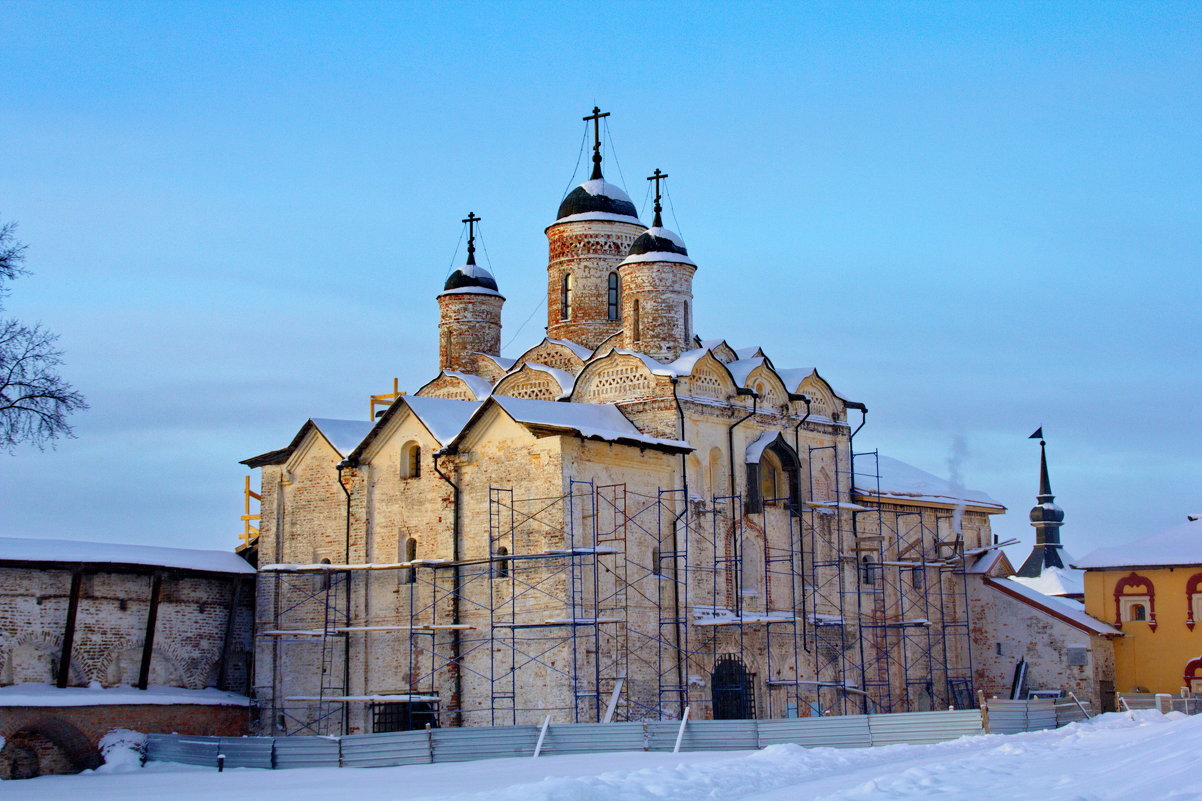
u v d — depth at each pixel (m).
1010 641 58.59
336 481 48.03
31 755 41.94
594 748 36.59
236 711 46.91
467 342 56.69
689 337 49.75
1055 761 29.52
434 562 43.84
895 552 57.16
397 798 27.58
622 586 43.84
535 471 42.84
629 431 46.12
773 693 48.81
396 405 46.19
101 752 41.72
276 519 49.06
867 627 53.50
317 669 46.69
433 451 45.38
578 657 41.50
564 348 52.62
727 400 49.28
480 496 44.09
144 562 45.25
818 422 53.22
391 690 45.03
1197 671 56.06
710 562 47.28
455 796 25.33
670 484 46.41
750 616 47.81
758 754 32.75
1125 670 57.84
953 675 58.91
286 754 36.53
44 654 43.25
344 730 45.53
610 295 54.31
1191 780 23.64
